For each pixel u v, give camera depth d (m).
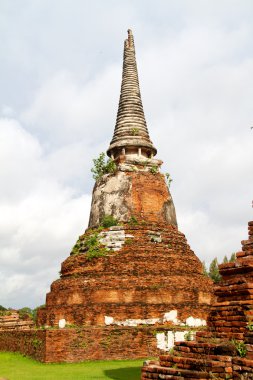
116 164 32.50
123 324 24.91
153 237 28.75
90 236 29.36
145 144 33.44
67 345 21.92
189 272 28.45
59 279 29.42
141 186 30.92
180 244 29.73
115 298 25.75
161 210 30.94
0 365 21.98
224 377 8.81
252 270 10.34
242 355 8.92
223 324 10.03
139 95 36.22
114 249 27.92
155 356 22.67
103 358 22.27
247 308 9.59
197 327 24.50
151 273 26.92
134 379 16.30
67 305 26.30
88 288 26.25
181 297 26.20
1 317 38.91
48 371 18.91
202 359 9.37
